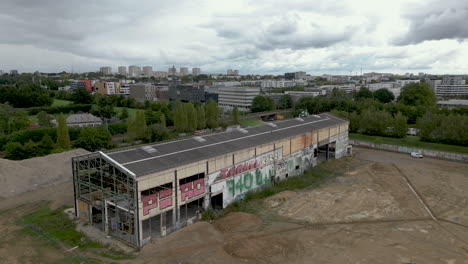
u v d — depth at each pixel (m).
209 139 53.38
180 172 40.22
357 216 44.31
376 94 187.62
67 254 34.06
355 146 93.81
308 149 67.44
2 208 46.62
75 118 116.00
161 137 97.44
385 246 35.78
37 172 58.19
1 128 99.56
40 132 90.88
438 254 34.12
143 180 35.94
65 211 45.41
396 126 98.25
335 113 112.44
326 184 58.69
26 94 165.12
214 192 45.59
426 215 44.75
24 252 34.31
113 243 36.47
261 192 52.84
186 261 32.56
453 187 56.22
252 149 51.72
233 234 38.66
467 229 40.34
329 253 34.06
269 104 169.88
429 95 139.62
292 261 32.44
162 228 38.28
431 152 79.50
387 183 58.59
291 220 42.91
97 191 43.38
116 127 112.75
